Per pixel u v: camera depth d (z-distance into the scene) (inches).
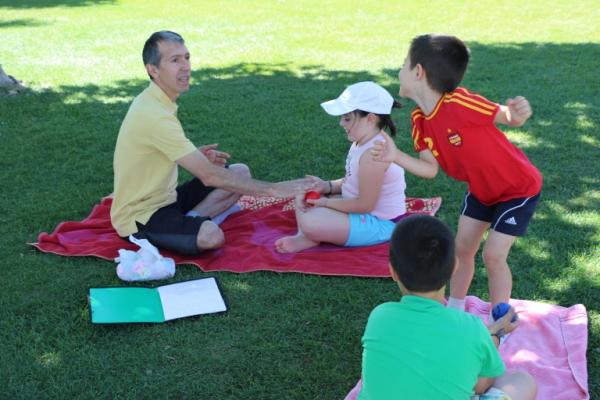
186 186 198.1
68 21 577.0
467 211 143.5
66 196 219.3
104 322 144.8
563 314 146.1
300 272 167.0
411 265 98.1
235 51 438.3
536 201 135.5
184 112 304.2
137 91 345.7
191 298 155.2
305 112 301.7
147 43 174.6
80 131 282.5
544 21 506.0
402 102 315.6
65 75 381.4
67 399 126.4
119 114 306.2
